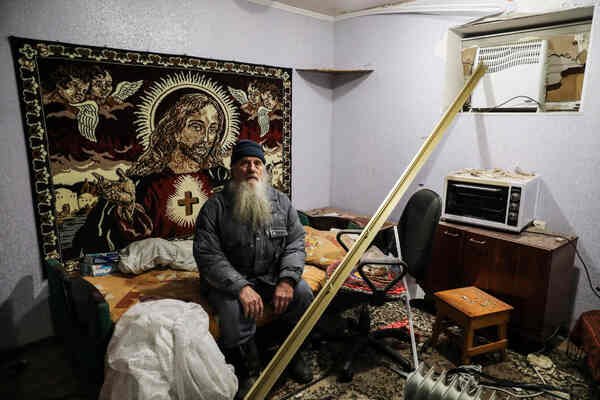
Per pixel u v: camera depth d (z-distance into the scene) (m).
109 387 1.48
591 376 1.95
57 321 2.18
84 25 2.16
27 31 2.00
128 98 2.35
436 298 2.17
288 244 2.09
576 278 2.30
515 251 2.12
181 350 1.46
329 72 3.40
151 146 2.48
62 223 2.23
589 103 2.14
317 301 1.43
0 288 2.10
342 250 2.59
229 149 2.86
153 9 2.39
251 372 1.85
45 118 2.10
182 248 2.41
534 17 2.33
